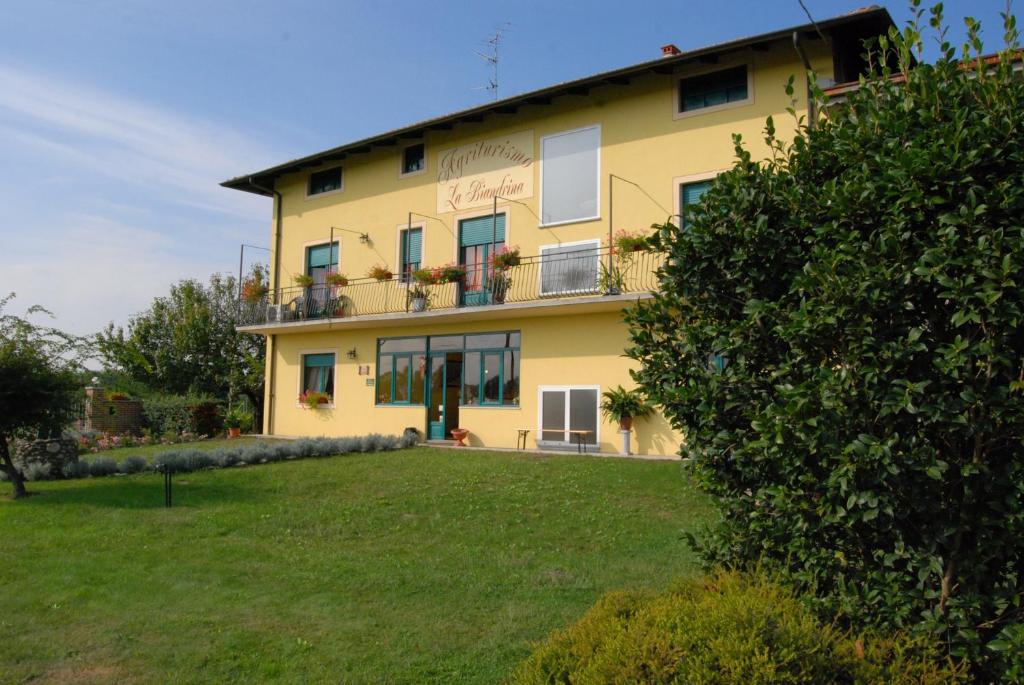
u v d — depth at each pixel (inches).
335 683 196.4
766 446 145.2
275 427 1015.0
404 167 898.1
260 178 1027.3
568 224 744.3
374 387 906.7
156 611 253.9
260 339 1378.0
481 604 257.6
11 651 218.2
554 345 748.6
